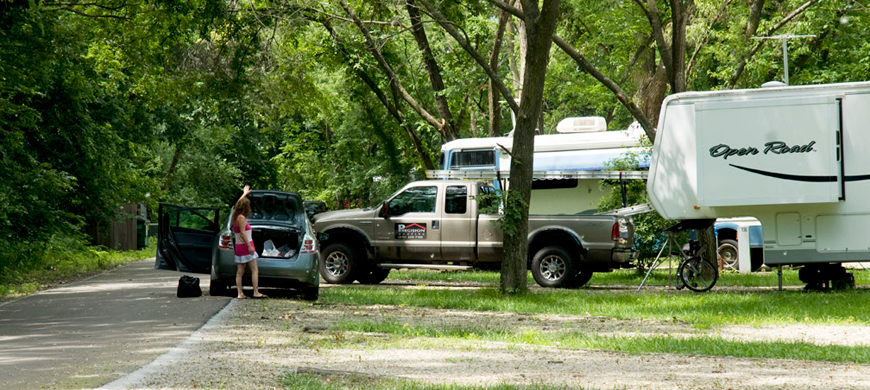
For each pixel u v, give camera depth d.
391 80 44.09
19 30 27.91
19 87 28.95
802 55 48.22
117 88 45.34
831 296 25.34
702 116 28.69
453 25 29.94
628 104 31.61
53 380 11.45
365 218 32.56
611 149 39.56
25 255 31.53
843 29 46.03
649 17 32.56
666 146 29.11
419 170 65.69
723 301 24.47
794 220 28.41
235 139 82.31
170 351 14.09
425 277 35.97
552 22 27.23
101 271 38.28
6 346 14.73
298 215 25.28
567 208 39.62
